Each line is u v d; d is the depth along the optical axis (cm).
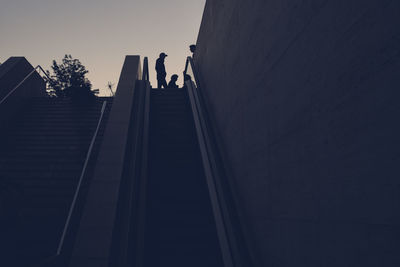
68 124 749
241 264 368
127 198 439
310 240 247
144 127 653
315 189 240
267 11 353
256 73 396
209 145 594
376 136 170
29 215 455
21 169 558
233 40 523
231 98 534
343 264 201
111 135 549
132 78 771
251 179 411
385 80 163
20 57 844
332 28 216
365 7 179
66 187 522
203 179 611
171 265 458
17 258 382
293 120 282
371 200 174
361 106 183
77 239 352
